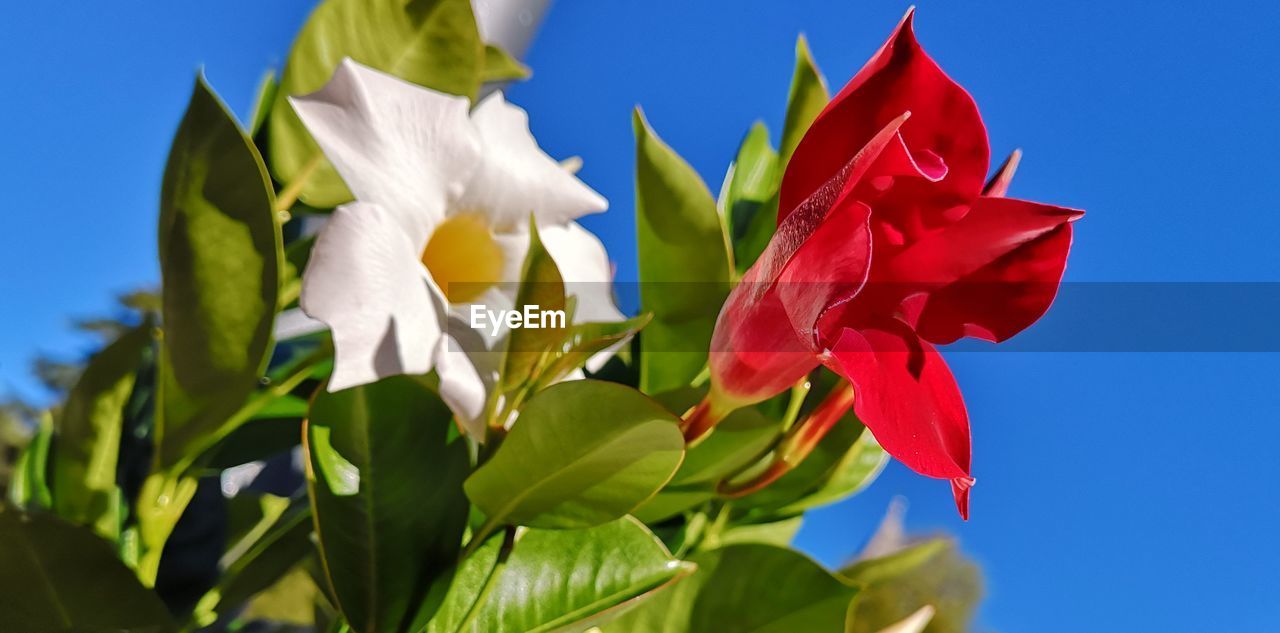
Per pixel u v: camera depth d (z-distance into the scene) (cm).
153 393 31
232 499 35
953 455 25
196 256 27
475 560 28
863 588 30
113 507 30
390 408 29
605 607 28
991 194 27
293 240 34
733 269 34
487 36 40
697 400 30
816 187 26
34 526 27
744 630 30
